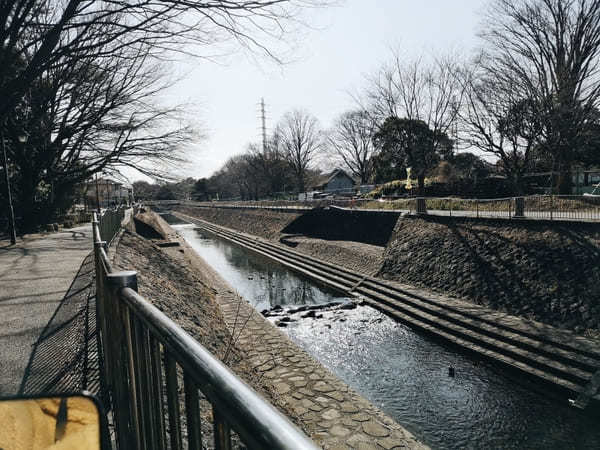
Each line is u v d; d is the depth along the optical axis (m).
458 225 22.09
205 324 11.88
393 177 51.44
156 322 1.47
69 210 40.78
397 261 24.11
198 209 96.12
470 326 15.22
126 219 29.38
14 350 5.06
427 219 24.78
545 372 11.91
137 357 1.91
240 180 95.31
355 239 34.38
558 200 20.64
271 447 0.57
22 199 24.48
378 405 11.35
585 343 12.28
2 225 24.48
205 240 53.44
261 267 32.94
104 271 3.64
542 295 15.23
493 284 17.41
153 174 24.03
